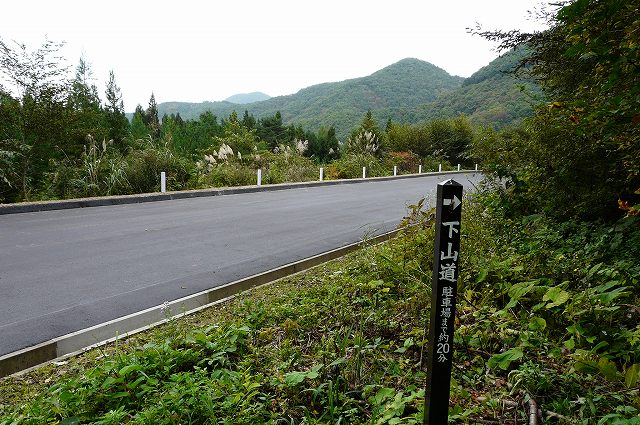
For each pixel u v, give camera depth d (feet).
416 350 11.65
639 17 9.29
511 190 25.77
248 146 79.51
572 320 11.19
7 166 42.11
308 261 22.49
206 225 31.09
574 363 9.51
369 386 9.31
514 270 14.48
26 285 17.93
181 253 23.41
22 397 10.24
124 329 14.26
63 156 48.24
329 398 8.91
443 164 118.52
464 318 12.51
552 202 21.52
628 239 16.33
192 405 8.91
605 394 8.69
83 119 48.21
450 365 7.30
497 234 22.02
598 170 17.94
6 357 11.91
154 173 50.85
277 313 14.38
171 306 16.01
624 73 9.77
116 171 47.34
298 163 74.28
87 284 18.22
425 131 128.57
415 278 15.30
